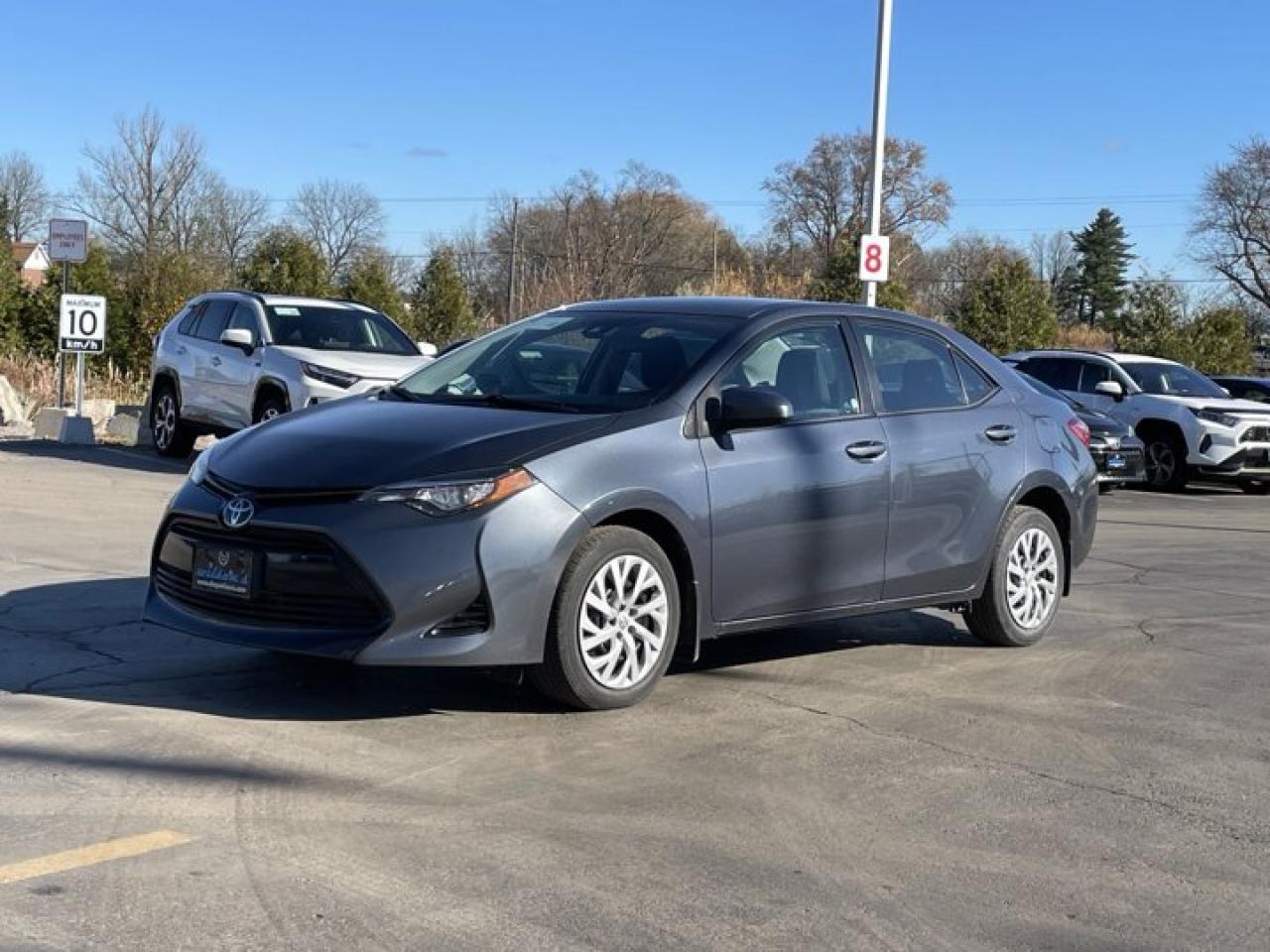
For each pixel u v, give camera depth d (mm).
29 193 83938
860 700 6195
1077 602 8961
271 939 3568
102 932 3576
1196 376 20547
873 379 6730
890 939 3732
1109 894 4102
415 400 6305
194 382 15023
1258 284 65125
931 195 72812
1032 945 3734
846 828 4566
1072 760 5418
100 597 7668
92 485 12914
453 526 5195
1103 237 88500
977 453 7016
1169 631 8039
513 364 6496
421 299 39156
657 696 6074
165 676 6051
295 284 36188
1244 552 11922
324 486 5289
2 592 7750
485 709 5727
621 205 62344
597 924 3742
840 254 35969
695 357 6129
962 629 7879
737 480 5941
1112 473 17312
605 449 5582
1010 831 4602
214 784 4707
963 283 69938
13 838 4180
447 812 4535
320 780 4789
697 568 5840
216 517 5434
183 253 38562
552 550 5352
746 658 6926
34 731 5211
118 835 4230
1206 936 3832
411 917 3732
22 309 30781
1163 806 4906
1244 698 6480
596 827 4461
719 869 4168
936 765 5289
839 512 6340
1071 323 84562
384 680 6102
